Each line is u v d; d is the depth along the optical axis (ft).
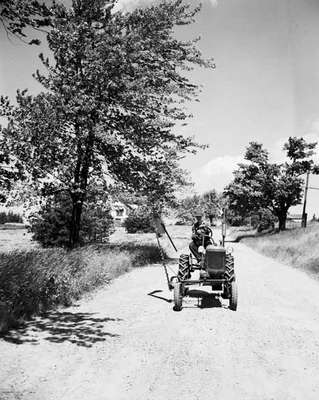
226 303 33.24
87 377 16.87
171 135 60.54
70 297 32.42
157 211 60.49
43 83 54.34
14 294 26.99
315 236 91.50
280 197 163.63
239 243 155.94
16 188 46.68
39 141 48.44
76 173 56.18
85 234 80.53
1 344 20.27
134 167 59.57
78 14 53.42
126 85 52.95
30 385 15.75
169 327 24.88
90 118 53.88
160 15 55.52
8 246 81.51
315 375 17.94
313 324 27.30
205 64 60.44
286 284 45.96
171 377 17.15
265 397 15.51
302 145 163.94
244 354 20.33
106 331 23.72
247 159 172.65
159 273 51.19
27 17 22.53
